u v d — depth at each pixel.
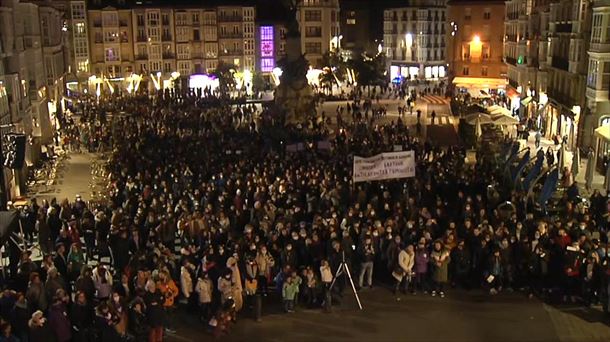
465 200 25.05
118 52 104.44
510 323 19.12
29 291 16.91
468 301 20.69
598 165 41.59
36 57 51.34
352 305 20.44
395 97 85.25
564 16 53.31
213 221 23.02
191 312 20.05
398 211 23.12
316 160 34.78
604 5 41.81
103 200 31.67
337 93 95.12
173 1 109.75
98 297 18.17
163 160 35.69
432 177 29.70
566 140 50.72
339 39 119.38
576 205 25.77
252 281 19.67
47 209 25.89
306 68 66.88
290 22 67.25
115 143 46.19
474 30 103.38
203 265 19.34
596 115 43.72
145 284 18.09
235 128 53.19
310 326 19.05
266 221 23.02
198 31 108.06
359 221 22.61
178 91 83.12
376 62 99.19
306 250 20.78
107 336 15.93
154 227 23.09
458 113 65.69
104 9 102.44
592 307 20.16
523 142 53.12
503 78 102.38
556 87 55.09
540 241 21.05
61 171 42.47
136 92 92.31
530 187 28.19
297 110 65.81
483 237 21.38
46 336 15.09
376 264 22.61
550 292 21.08
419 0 117.38
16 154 27.33
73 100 75.69
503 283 21.56
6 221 20.92
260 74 102.25
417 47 118.31
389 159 23.44
